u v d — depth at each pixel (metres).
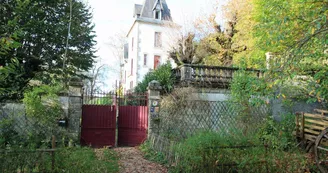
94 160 6.30
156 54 26.45
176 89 9.73
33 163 4.54
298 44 4.83
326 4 5.10
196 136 6.02
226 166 4.84
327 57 5.80
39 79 12.68
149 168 6.07
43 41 13.40
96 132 9.06
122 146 9.31
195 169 4.80
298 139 8.36
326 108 9.73
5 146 6.62
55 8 14.00
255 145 5.36
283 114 9.45
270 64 5.38
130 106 9.62
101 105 9.25
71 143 7.63
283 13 5.76
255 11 11.87
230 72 10.27
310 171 5.76
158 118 8.97
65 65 14.26
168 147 6.32
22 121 7.59
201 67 10.05
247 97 7.98
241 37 15.43
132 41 28.11
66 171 4.75
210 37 17.05
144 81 11.98
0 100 7.81
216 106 9.40
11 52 10.39
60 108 8.02
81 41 16.09
